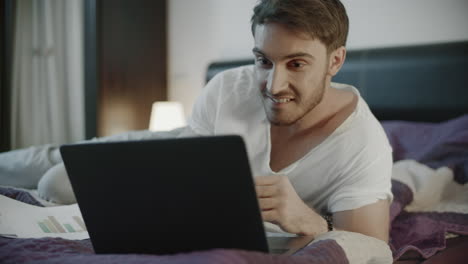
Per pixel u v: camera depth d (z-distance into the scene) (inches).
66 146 30.7
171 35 141.2
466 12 100.3
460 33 101.1
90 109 123.6
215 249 26.5
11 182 74.5
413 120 99.7
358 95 50.0
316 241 35.3
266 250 28.1
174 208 29.0
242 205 27.4
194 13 136.7
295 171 48.0
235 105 52.7
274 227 47.1
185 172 27.8
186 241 29.5
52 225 41.7
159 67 140.2
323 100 47.5
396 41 107.8
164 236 30.0
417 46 100.5
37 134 130.6
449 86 95.3
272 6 39.6
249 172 26.5
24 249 32.8
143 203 29.7
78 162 30.7
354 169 45.6
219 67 125.3
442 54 96.3
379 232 43.3
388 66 101.2
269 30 39.9
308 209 40.9
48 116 131.5
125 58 130.0
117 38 127.6
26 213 43.0
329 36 41.5
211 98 55.9
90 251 35.6
